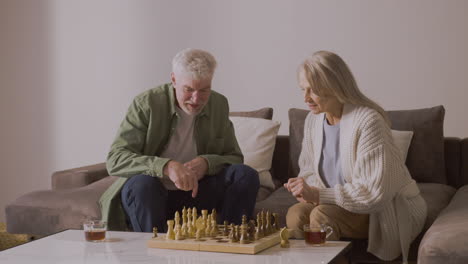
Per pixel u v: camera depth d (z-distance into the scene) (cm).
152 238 197
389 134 231
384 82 402
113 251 189
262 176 331
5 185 487
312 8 413
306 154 257
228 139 278
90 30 460
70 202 286
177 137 269
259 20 424
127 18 451
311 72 232
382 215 229
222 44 432
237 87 431
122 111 457
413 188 238
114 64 456
